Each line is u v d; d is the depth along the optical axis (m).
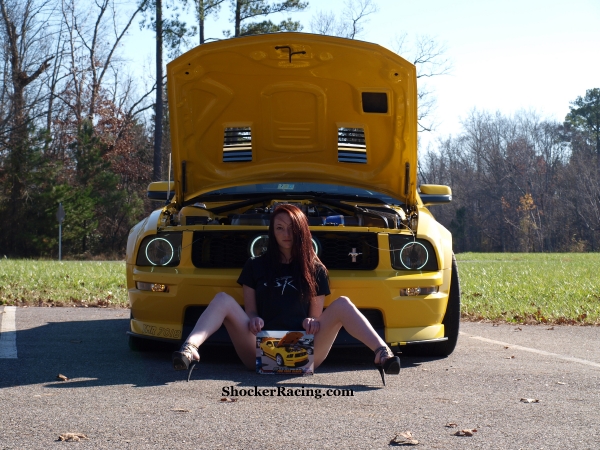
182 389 3.67
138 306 4.62
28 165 31.89
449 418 3.16
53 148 39.41
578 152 66.75
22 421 3.01
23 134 32.16
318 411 3.26
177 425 2.98
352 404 3.41
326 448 2.70
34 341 5.36
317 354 4.09
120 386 3.74
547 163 64.44
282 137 5.35
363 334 3.87
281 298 4.07
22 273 11.52
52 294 8.93
